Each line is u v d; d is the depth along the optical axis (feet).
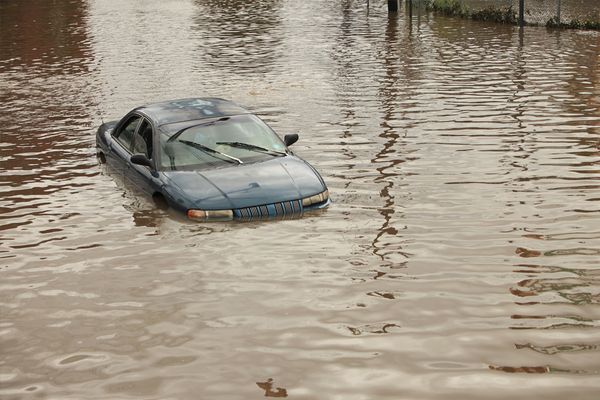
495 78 63.16
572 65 68.54
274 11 132.36
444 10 119.24
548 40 86.17
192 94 59.67
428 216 30.14
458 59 74.18
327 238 28.14
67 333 21.42
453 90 58.34
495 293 22.98
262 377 18.54
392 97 56.29
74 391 18.22
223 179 31.94
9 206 33.58
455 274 24.50
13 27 113.39
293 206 30.91
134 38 98.48
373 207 31.50
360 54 79.66
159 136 34.63
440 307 22.16
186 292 23.90
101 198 34.24
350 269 25.23
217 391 17.95
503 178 35.04
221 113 36.14
